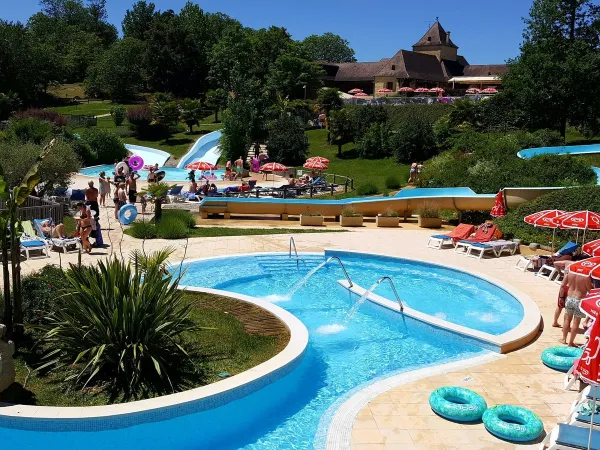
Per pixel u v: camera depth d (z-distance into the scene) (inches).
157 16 4389.8
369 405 311.0
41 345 355.9
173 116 2253.9
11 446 276.1
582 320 454.0
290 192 1175.0
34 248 612.4
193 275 606.5
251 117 1939.0
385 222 892.6
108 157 1878.7
